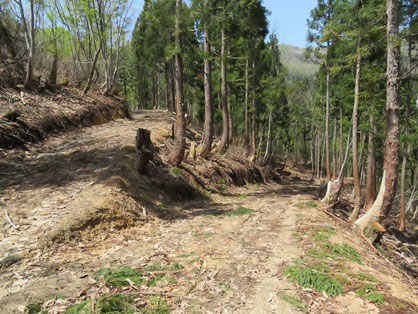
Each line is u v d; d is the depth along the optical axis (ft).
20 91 41.27
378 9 29.37
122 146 34.86
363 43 33.12
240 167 55.72
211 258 15.35
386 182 24.17
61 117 41.22
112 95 67.26
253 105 75.25
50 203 21.06
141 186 27.45
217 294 11.48
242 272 13.62
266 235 19.88
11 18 47.16
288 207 31.71
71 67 72.43
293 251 16.20
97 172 26.76
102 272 13.24
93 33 58.85
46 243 16.19
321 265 14.21
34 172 26.32
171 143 44.19
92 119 48.93
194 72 83.46
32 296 11.10
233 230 21.33
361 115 49.96
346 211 43.16
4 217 18.80
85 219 18.98
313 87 94.58
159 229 21.49
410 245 31.83
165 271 13.39
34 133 34.37
